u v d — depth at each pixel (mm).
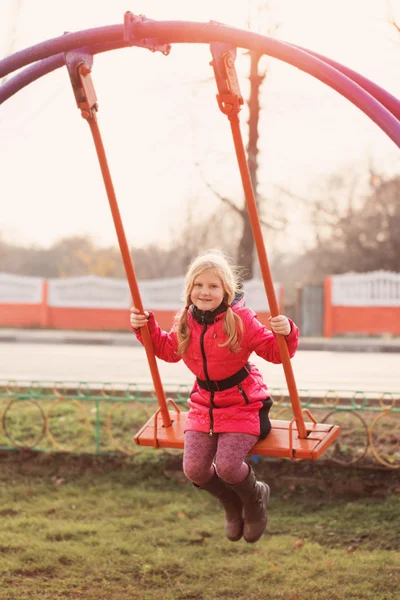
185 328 3447
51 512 5902
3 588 4441
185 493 6289
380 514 5719
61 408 7805
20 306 19922
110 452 6781
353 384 9328
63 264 44812
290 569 4797
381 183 31406
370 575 4645
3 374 10594
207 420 3469
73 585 4559
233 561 4957
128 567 4855
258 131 11477
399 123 3217
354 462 6180
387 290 17844
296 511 5945
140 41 3410
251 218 3170
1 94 3836
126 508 5988
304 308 18141
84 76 3420
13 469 6848
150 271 39719
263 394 3506
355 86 3277
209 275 3377
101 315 19688
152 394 7688
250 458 6465
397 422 6969
